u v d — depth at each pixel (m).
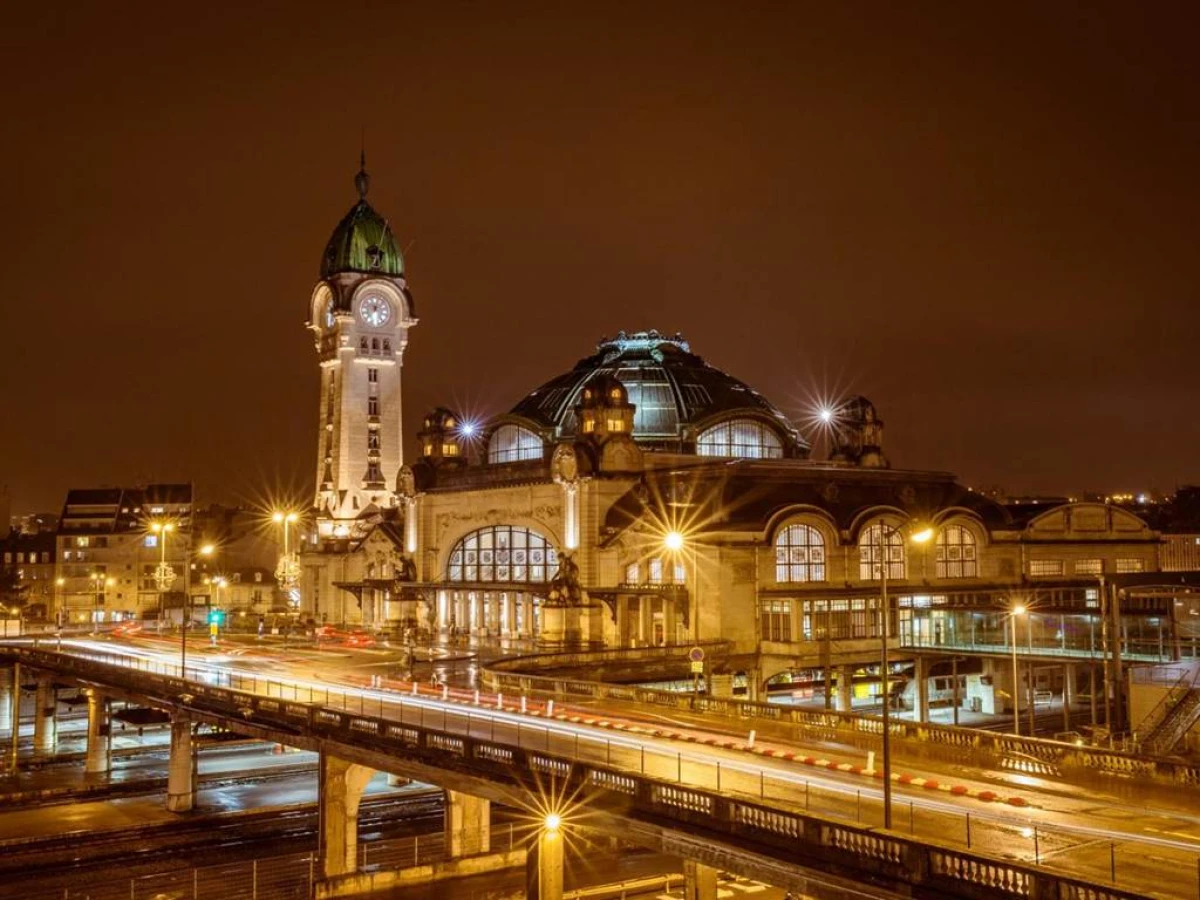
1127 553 131.38
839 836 38.31
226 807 92.25
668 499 112.56
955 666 108.12
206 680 92.00
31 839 83.19
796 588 106.06
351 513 174.25
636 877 72.94
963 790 47.91
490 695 80.19
